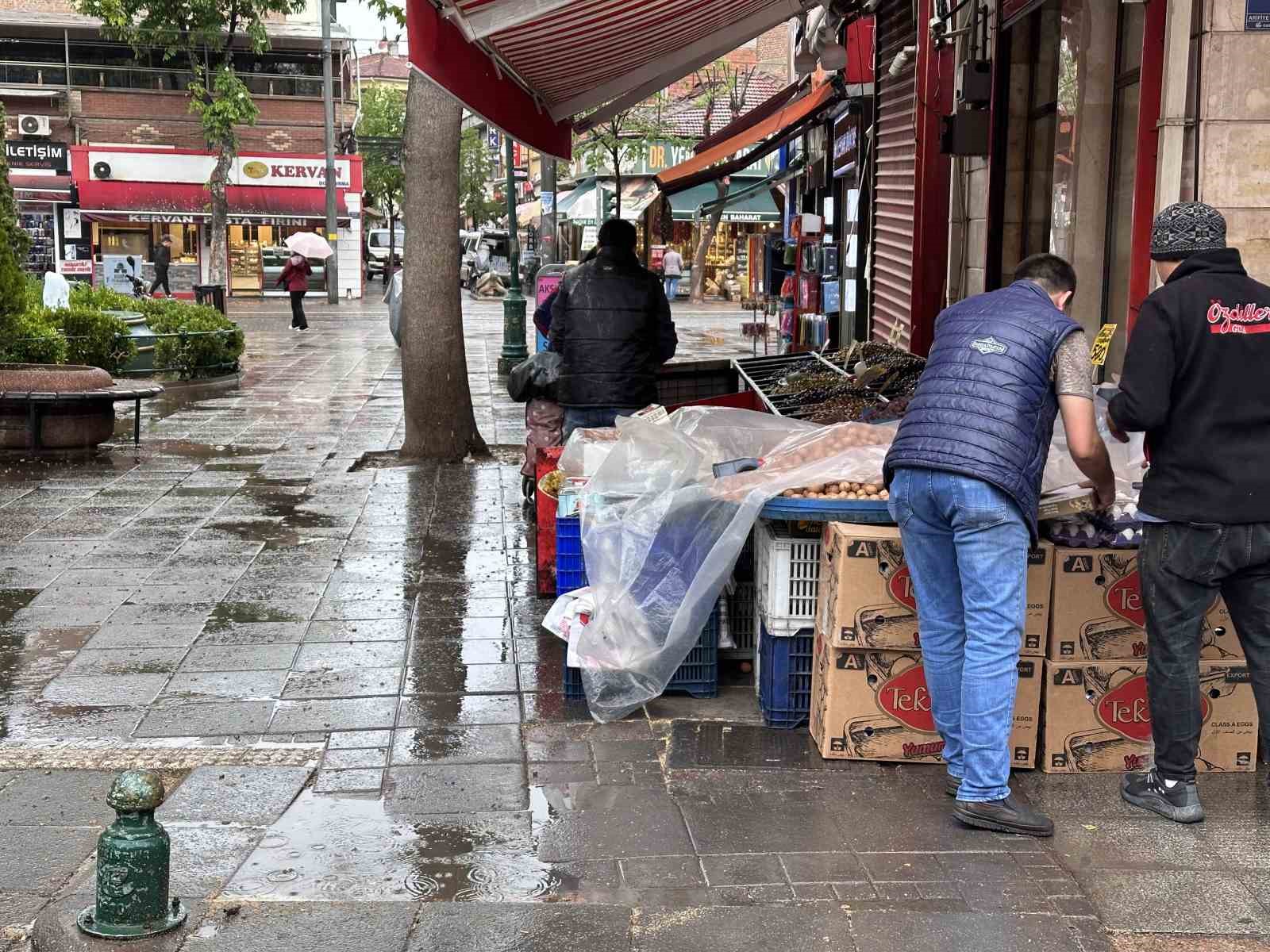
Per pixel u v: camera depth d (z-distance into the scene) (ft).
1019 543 13.47
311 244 93.09
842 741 15.39
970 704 13.58
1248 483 13.00
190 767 15.56
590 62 21.90
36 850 13.37
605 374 25.22
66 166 131.64
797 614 16.20
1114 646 14.94
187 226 134.10
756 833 13.58
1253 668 13.58
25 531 28.12
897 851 13.16
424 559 25.79
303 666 19.31
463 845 13.38
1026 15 25.86
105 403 38.99
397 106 202.80
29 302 51.70
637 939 11.47
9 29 130.72
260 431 43.29
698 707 17.37
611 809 14.20
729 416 19.47
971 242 31.04
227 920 11.75
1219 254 13.24
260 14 121.70
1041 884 12.48
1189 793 13.97
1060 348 13.56
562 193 148.87
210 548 26.61
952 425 13.50
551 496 20.76
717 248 135.13
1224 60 16.63
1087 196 23.49
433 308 36.35
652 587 16.98
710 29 24.31
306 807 14.35
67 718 17.26
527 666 19.26
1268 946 11.40
